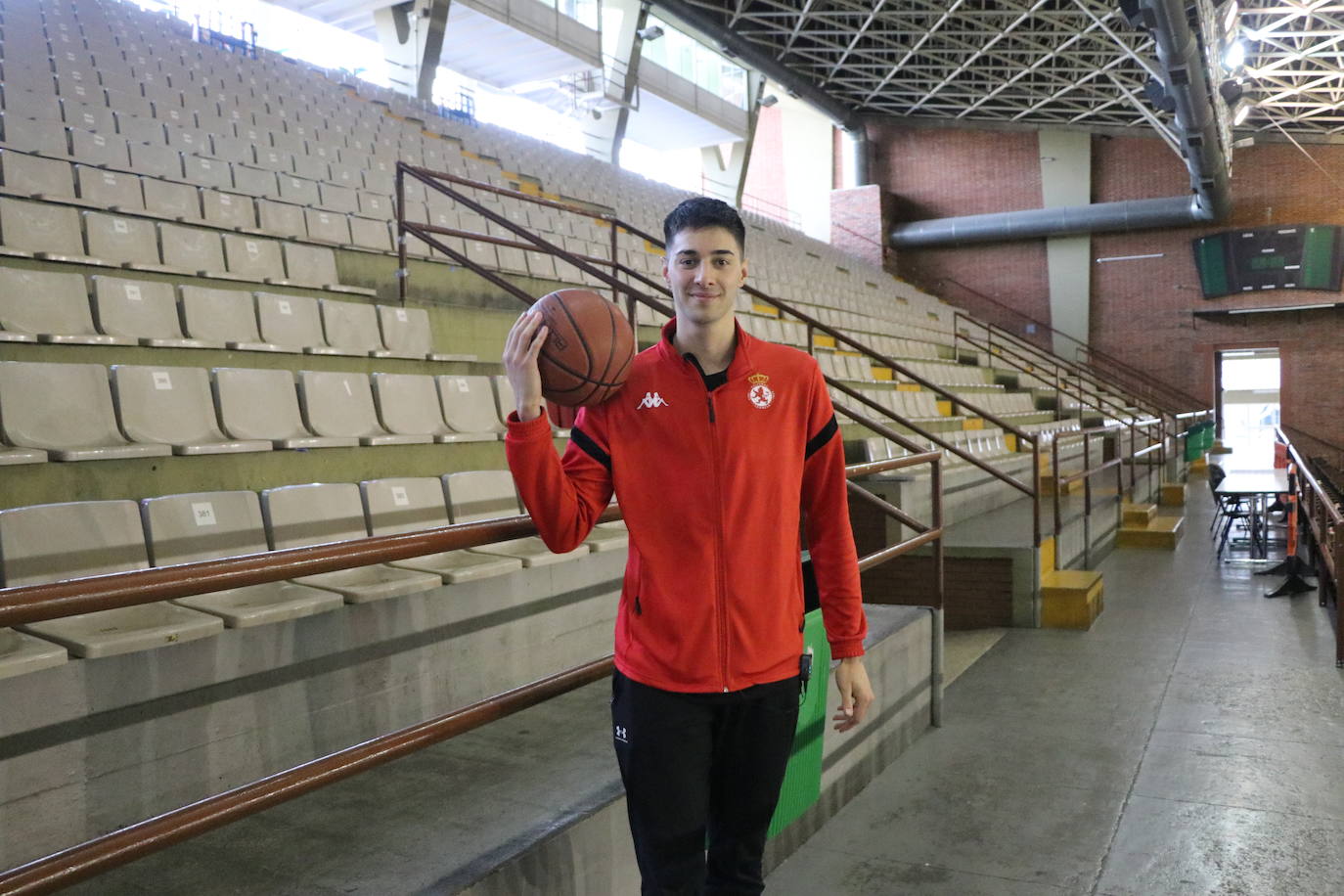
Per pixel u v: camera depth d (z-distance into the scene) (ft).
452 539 5.39
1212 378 67.87
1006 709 14.35
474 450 14.12
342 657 8.70
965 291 75.15
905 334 55.06
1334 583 20.03
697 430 5.13
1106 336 70.74
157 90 29.60
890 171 77.61
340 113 41.01
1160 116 65.51
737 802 5.42
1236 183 66.28
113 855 3.86
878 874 9.23
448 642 9.80
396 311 17.39
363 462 12.53
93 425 10.53
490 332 19.33
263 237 19.66
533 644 10.91
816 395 5.52
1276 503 31.27
